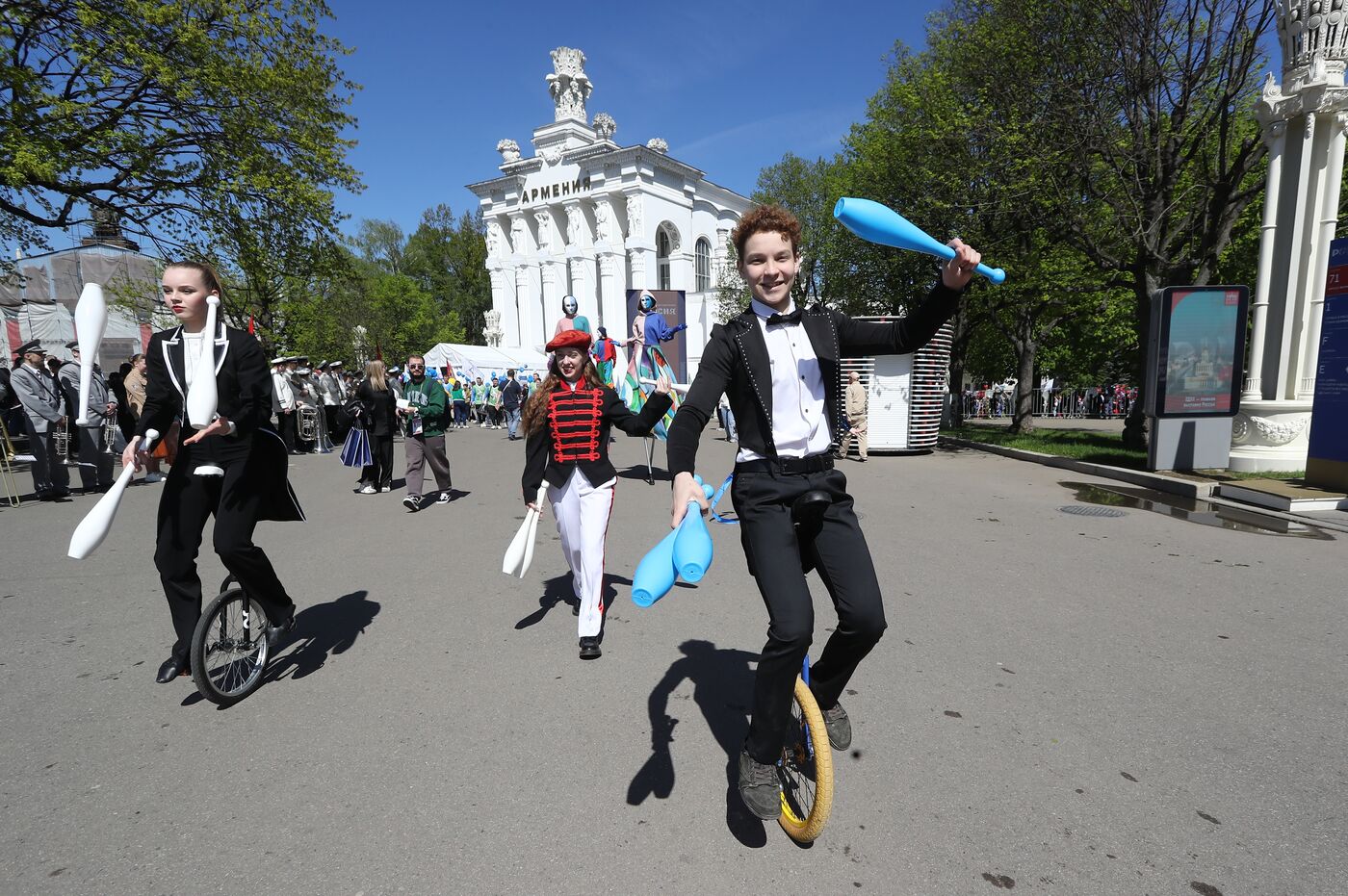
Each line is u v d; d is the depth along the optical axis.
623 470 11.87
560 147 53.22
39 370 9.23
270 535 7.10
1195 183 13.37
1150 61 11.80
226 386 3.33
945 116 15.35
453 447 17.73
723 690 3.49
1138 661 3.73
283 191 14.66
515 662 3.87
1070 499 8.59
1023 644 3.98
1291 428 9.21
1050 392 35.28
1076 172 13.30
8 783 2.74
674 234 53.34
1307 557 5.73
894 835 2.36
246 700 3.46
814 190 31.31
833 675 2.41
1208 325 9.39
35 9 11.69
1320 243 9.12
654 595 1.98
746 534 2.33
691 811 2.52
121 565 5.92
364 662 3.90
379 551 6.39
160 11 12.11
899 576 5.29
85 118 12.36
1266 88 9.28
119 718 3.27
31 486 10.79
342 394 18.31
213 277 3.44
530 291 56.22
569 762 2.85
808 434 2.31
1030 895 2.07
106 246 24.25
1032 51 13.08
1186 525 7.01
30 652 4.06
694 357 50.09
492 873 2.20
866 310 23.00
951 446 16.42
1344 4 8.81
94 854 2.32
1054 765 2.76
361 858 2.28
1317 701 3.27
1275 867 2.18
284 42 14.84
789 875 2.18
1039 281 15.58
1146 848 2.28
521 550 4.13
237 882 2.18
